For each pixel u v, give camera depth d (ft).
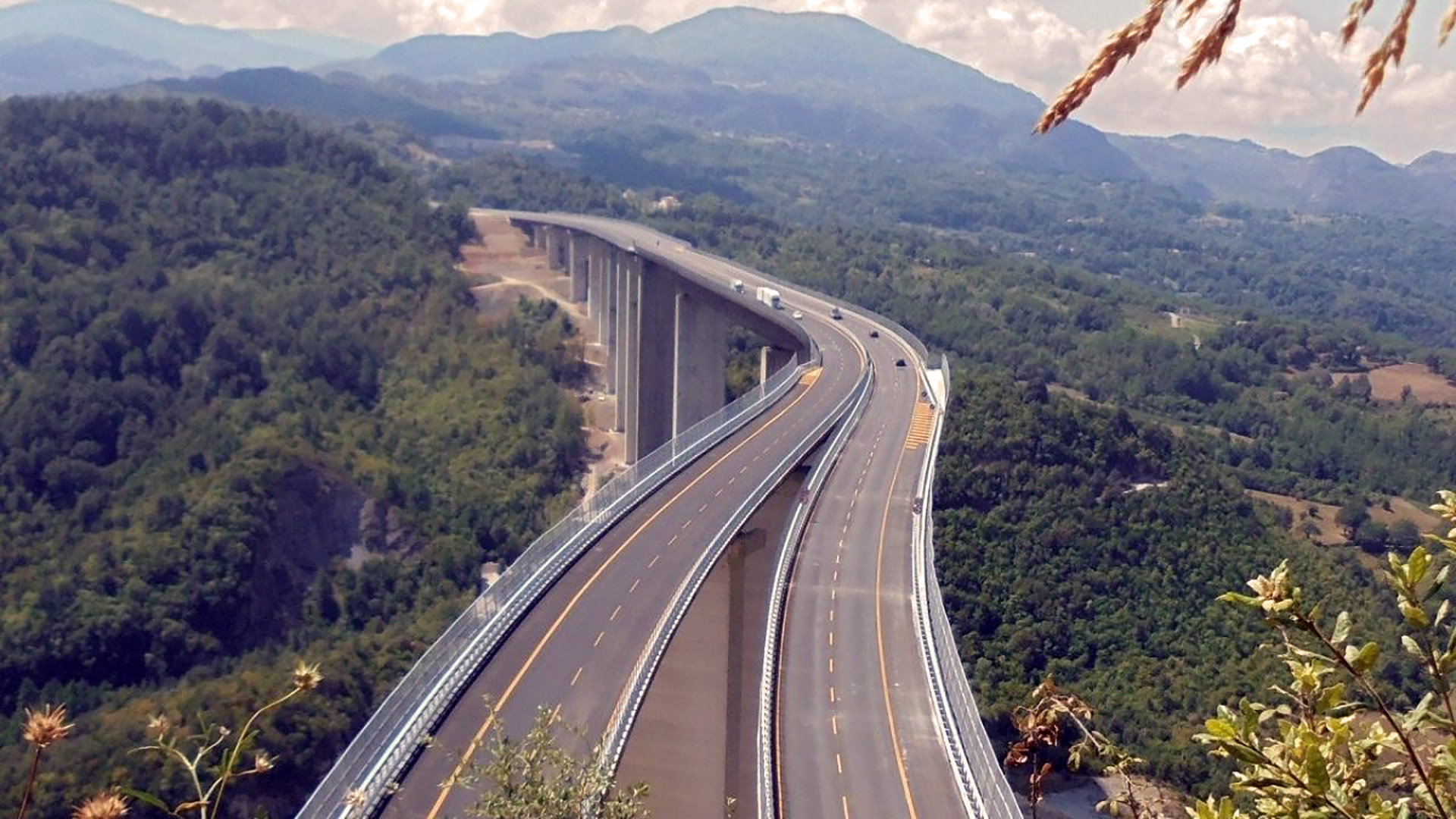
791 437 221.05
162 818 135.74
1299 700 18.79
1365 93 13.85
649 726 133.59
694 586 140.87
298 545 236.63
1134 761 34.17
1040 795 35.83
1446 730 17.01
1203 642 190.39
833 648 134.21
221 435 263.49
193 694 161.68
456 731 100.78
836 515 185.37
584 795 45.03
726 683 146.92
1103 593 202.08
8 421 255.70
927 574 149.89
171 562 210.59
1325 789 17.19
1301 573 211.82
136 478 245.86
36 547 224.74
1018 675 180.24
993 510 215.92
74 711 179.52
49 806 134.21
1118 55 13.98
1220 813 18.39
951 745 108.47
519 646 122.83
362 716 171.22
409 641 200.23
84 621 194.49
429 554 244.83
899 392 264.93
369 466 264.52
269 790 147.64
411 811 85.81
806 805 99.14
